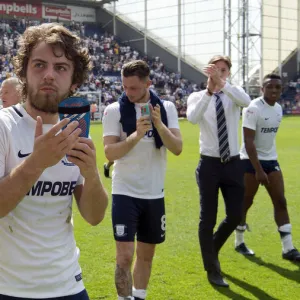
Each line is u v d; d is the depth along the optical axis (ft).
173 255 18.72
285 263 18.03
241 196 16.16
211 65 15.58
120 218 13.10
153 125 13.41
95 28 157.89
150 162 13.43
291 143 65.92
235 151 16.08
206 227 15.99
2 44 131.54
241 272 17.01
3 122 7.08
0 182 6.48
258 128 18.24
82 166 7.01
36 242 7.27
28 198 7.22
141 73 13.30
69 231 7.80
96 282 15.74
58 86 7.04
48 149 6.24
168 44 151.64
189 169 42.88
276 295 14.92
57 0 147.13
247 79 136.46
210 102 15.97
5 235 7.23
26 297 7.20
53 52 6.98
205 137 16.06
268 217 25.09
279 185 18.71
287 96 150.71
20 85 7.66
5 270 7.25
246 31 135.33
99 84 131.34
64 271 7.51
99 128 90.53
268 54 147.64
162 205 13.73
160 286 15.51
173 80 146.10
